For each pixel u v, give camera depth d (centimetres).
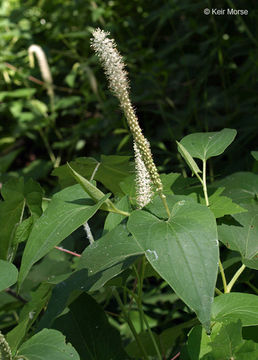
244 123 141
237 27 168
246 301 54
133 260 54
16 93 180
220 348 52
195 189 66
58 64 208
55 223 53
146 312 105
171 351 80
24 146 202
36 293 62
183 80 171
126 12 211
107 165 77
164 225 48
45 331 51
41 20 209
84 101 201
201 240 47
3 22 196
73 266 90
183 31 184
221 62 148
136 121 53
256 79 148
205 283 45
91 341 67
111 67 53
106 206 53
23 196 67
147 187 56
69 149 177
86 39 196
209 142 65
